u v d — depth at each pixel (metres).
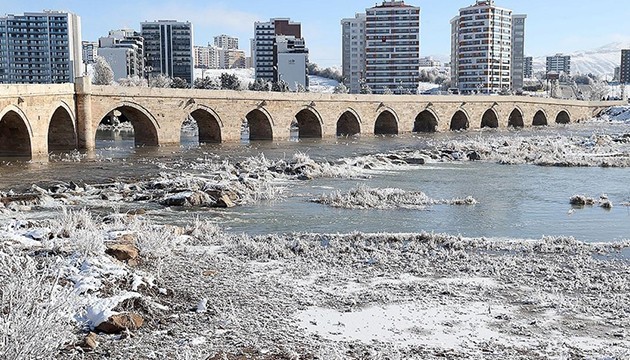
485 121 104.75
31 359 10.17
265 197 32.97
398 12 192.25
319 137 79.62
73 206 30.39
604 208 30.67
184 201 30.64
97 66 131.88
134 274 15.41
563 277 17.48
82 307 13.05
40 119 50.78
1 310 11.35
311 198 33.09
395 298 15.51
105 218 25.78
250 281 16.72
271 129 74.00
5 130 50.00
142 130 65.12
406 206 30.73
